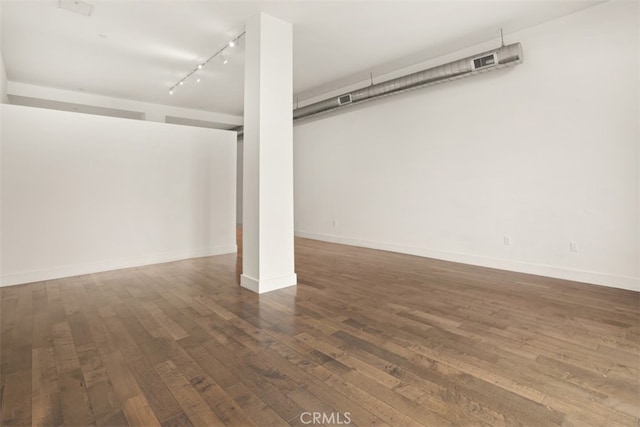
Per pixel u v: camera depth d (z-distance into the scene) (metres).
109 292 3.59
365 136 6.25
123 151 4.75
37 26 3.99
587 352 2.19
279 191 3.70
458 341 2.37
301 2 3.43
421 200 5.40
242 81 6.07
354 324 2.69
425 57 5.00
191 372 1.97
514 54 3.96
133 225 4.85
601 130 3.64
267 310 3.01
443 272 4.39
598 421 1.53
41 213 4.11
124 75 5.72
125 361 2.10
